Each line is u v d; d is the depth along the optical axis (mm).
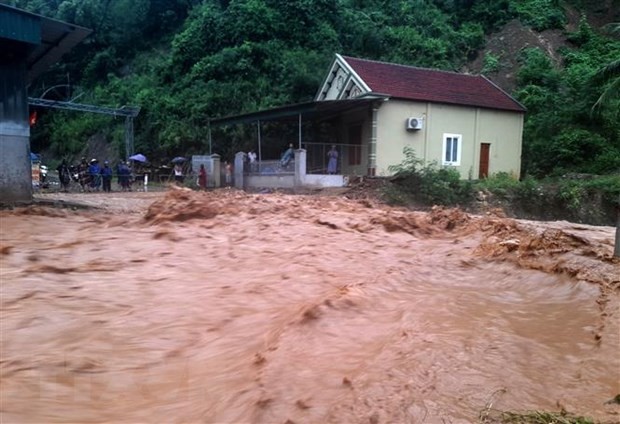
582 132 29281
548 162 29828
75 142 47219
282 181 24422
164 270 6926
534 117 33156
